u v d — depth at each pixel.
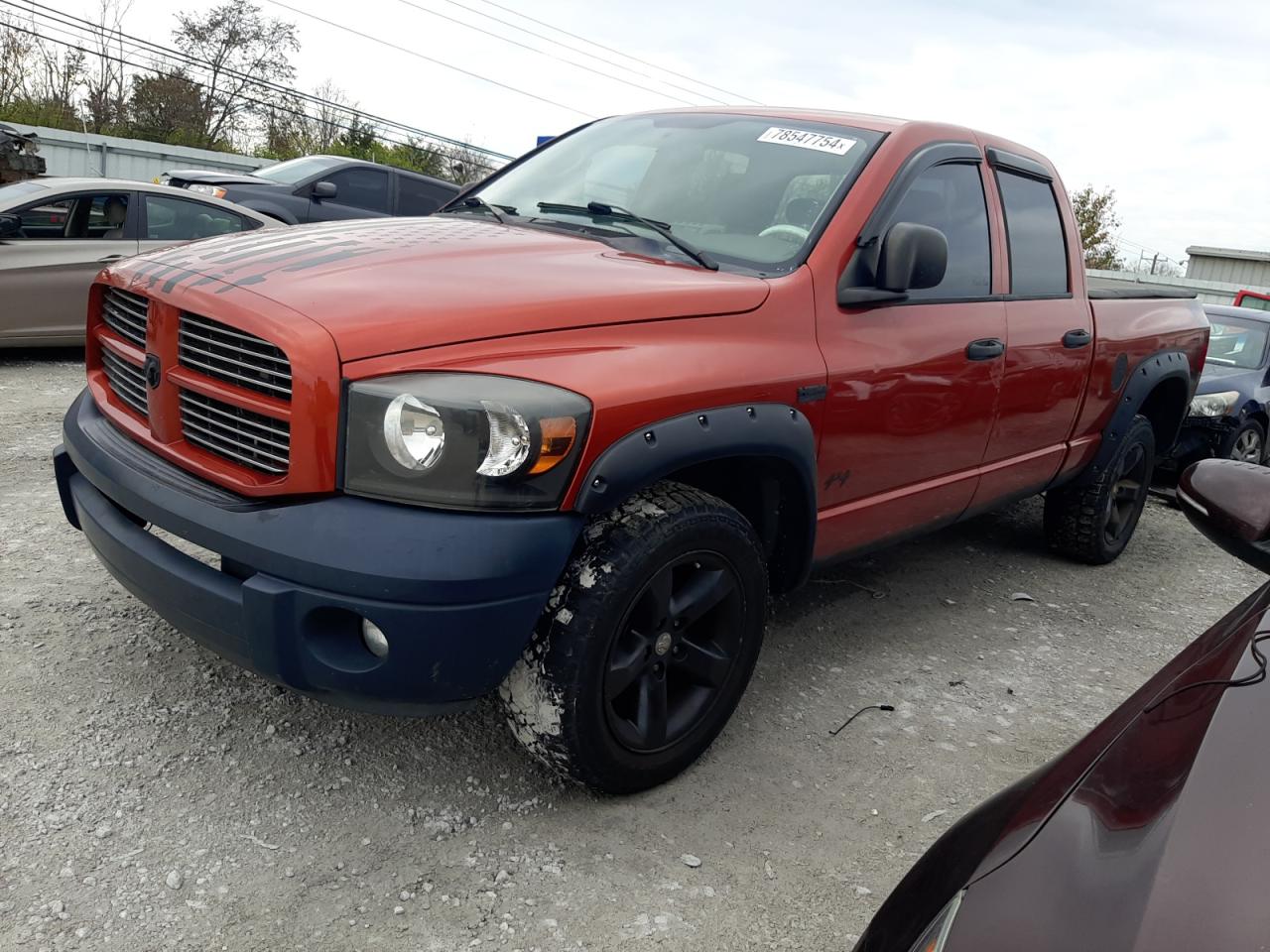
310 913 2.11
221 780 2.52
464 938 2.08
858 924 2.25
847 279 3.02
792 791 2.75
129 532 2.47
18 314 7.23
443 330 2.20
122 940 1.99
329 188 10.58
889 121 3.50
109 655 3.05
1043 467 4.32
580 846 2.41
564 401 2.17
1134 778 1.36
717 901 2.28
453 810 2.50
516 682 2.34
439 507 2.11
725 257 3.01
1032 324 3.88
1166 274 31.86
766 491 2.87
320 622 2.15
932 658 3.76
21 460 4.96
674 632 2.55
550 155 3.79
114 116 31.39
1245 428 7.61
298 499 2.17
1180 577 5.22
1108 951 1.10
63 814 2.33
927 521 3.69
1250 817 1.23
